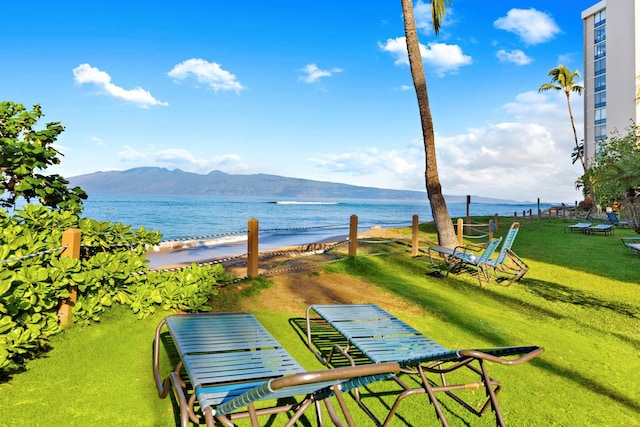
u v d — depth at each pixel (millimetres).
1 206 5375
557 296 7812
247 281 7055
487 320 6207
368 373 2166
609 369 4746
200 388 2672
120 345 4383
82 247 5504
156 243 6395
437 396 3846
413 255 11133
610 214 20219
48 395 3389
